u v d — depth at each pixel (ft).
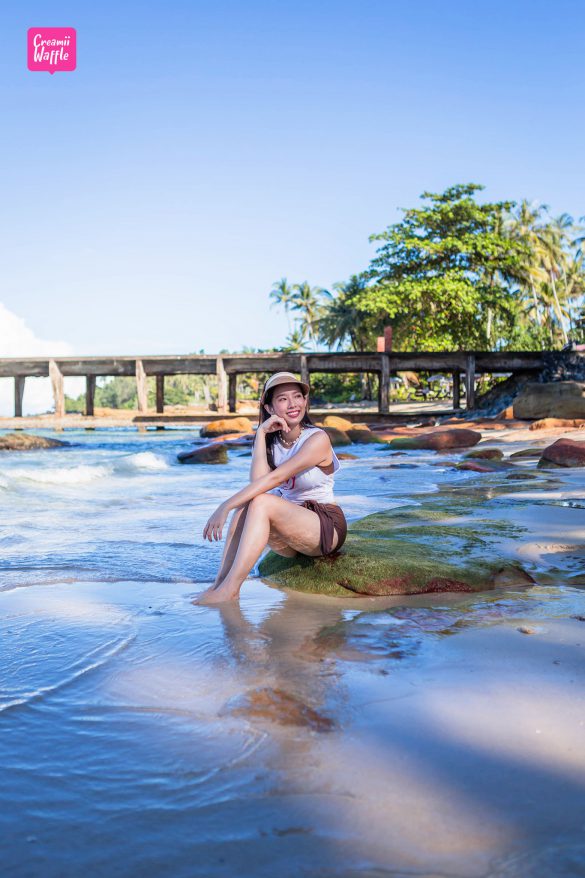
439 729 5.63
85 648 7.88
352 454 42.83
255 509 10.44
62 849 4.07
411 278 131.13
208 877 3.81
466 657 7.42
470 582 10.62
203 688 6.62
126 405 315.37
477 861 3.91
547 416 64.34
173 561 12.77
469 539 13.65
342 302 186.80
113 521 17.74
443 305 131.85
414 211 136.36
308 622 8.92
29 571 11.91
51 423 92.43
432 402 147.13
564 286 180.65
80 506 20.80
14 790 4.74
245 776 4.90
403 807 4.47
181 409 152.87
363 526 15.29
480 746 5.32
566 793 4.63
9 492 23.86
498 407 85.30
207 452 39.91
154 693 6.50
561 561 12.24
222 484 27.91
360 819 4.34
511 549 12.83
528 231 174.60
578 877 3.76
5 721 5.87
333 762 5.09
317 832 4.21
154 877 3.81
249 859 3.96
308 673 6.98
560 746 5.31
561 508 17.72
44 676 6.97
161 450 51.52
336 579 10.57
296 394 11.19
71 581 11.28
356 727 5.68
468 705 6.11
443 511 17.46
